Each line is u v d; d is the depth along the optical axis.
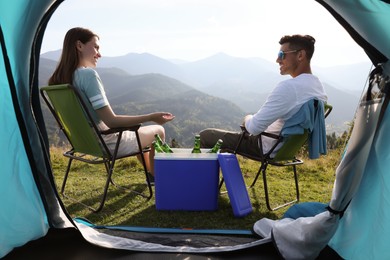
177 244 2.24
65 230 2.27
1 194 1.97
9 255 2.01
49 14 1.96
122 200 3.14
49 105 2.95
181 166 2.85
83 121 2.66
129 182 3.76
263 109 2.78
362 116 1.86
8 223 2.00
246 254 2.10
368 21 1.80
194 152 3.02
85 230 2.27
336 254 2.10
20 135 2.08
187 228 2.50
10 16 1.93
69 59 2.81
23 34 1.96
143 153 3.13
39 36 2.04
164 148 3.07
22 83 2.01
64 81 2.81
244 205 2.83
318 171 4.56
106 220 2.67
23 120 2.02
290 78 2.82
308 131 2.79
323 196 3.45
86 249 2.11
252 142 3.06
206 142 3.38
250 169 4.52
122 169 4.37
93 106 2.76
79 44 2.83
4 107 2.00
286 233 2.06
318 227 1.89
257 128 2.82
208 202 2.88
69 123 2.82
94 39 2.89
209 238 2.34
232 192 2.76
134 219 2.70
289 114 2.74
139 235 2.37
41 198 2.19
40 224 2.17
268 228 2.34
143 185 3.64
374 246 1.89
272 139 2.95
